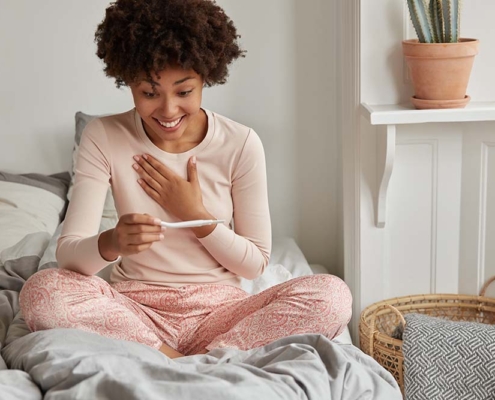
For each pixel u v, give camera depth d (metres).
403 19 2.23
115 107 2.99
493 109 2.10
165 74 1.67
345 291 1.80
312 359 1.56
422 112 2.10
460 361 1.91
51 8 2.91
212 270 1.91
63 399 1.40
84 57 2.95
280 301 1.77
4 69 2.95
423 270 2.39
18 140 3.01
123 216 1.67
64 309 1.69
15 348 1.63
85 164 1.85
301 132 2.97
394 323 2.35
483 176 2.31
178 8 1.68
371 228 2.35
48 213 2.75
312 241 3.06
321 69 2.91
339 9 2.79
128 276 1.92
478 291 2.38
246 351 1.67
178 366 1.54
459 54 2.08
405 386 1.93
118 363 1.49
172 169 1.87
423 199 2.34
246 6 2.87
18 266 2.34
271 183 3.01
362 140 2.29
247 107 2.95
